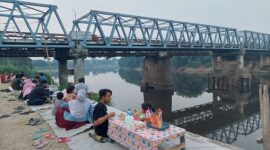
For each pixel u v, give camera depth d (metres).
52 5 32.53
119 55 47.66
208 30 59.91
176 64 130.12
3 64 73.69
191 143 8.05
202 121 34.19
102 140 8.35
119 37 43.06
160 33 48.00
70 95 11.83
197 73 111.56
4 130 10.13
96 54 43.19
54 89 19.95
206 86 71.75
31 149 8.04
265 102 12.63
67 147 8.10
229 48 65.12
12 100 16.81
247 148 21.59
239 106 44.59
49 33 32.59
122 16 41.06
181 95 56.41
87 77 122.00
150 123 7.49
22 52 35.09
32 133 9.65
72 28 36.91
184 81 83.81
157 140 6.41
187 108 42.66
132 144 7.16
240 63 69.00
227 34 67.19
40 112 12.98
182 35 52.84
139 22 44.09
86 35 35.97
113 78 108.50
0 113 13.17
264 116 12.66
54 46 32.59
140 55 52.78
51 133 9.60
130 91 60.22
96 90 60.50
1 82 29.88
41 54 36.84
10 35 30.20
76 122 9.91
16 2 29.84
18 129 10.22
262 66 90.94
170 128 7.34
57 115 10.18
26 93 16.64
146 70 61.91
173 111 40.44
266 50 88.81
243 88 63.34
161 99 49.88
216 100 50.25
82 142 8.44
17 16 30.44
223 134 27.33
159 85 58.28
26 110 13.62
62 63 37.44
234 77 65.31
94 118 8.41
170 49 52.19
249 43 79.00
